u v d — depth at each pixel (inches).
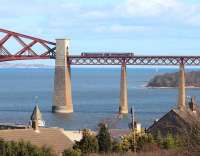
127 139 3203.7
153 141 3166.8
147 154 2795.3
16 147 2625.5
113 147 3191.4
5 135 3147.1
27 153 2630.4
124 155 2918.3
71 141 3378.4
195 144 1856.5
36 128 3356.3
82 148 3120.1
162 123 3725.4
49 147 2903.5
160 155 2637.8
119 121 6018.7
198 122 1867.6
